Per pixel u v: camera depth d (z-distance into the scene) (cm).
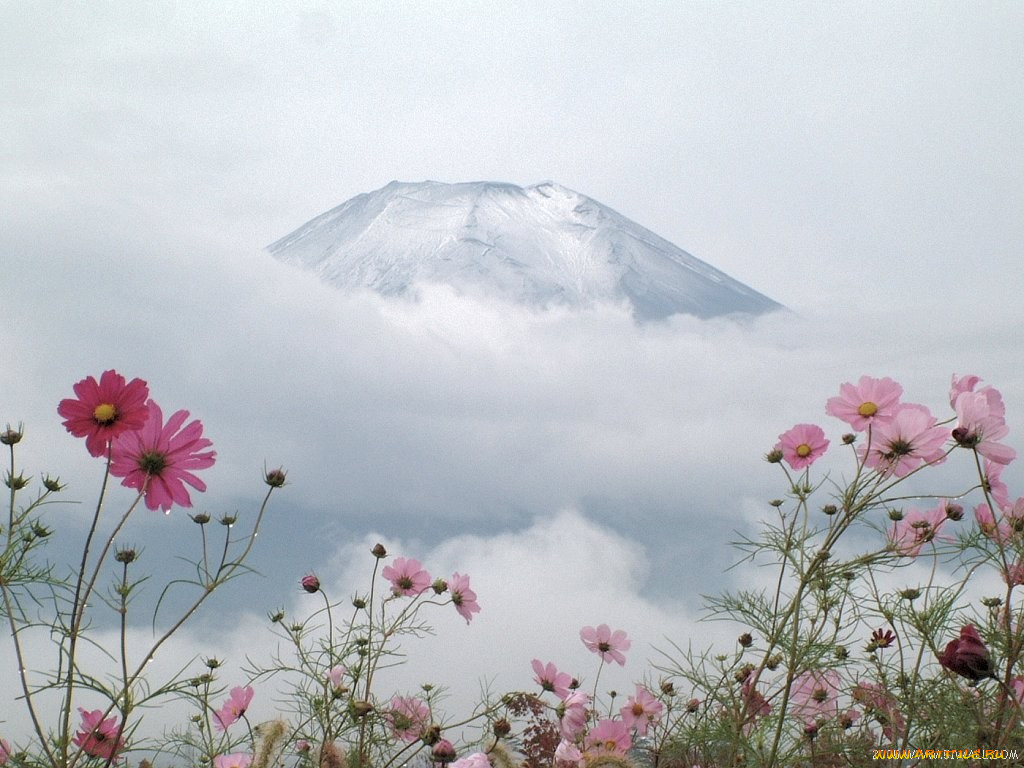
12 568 172
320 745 188
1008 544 220
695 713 277
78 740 183
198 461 193
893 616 230
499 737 213
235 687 235
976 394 223
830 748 237
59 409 183
